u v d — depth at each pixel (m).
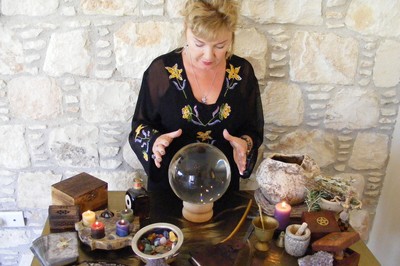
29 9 1.41
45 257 1.07
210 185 1.17
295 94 1.60
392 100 1.63
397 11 1.48
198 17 1.08
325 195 1.22
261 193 1.33
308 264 1.04
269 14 1.47
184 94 1.28
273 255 1.11
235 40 1.50
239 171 1.32
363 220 1.86
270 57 1.54
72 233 1.17
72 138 1.62
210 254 1.07
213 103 1.29
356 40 1.53
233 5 1.13
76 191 1.28
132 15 1.45
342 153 1.71
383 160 1.73
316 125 1.66
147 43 1.49
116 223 1.16
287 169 1.24
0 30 1.43
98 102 1.57
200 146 1.19
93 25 1.45
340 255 1.09
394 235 1.75
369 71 1.57
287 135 1.67
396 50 1.54
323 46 1.53
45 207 1.74
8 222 1.76
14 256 1.86
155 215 1.28
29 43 1.46
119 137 1.63
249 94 1.36
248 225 1.25
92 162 1.67
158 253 1.05
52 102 1.55
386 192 1.77
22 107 1.55
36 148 1.63
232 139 1.25
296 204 1.26
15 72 1.50
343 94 1.61
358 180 1.77
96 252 1.12
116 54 1.50
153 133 1.27
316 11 1.47
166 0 1.44
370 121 1.66
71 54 1.48
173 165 1.18
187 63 1.29
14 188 1.70
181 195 1.19
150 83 1.31
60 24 1.44
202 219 1.25
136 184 1.26
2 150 1.62
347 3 1.47
